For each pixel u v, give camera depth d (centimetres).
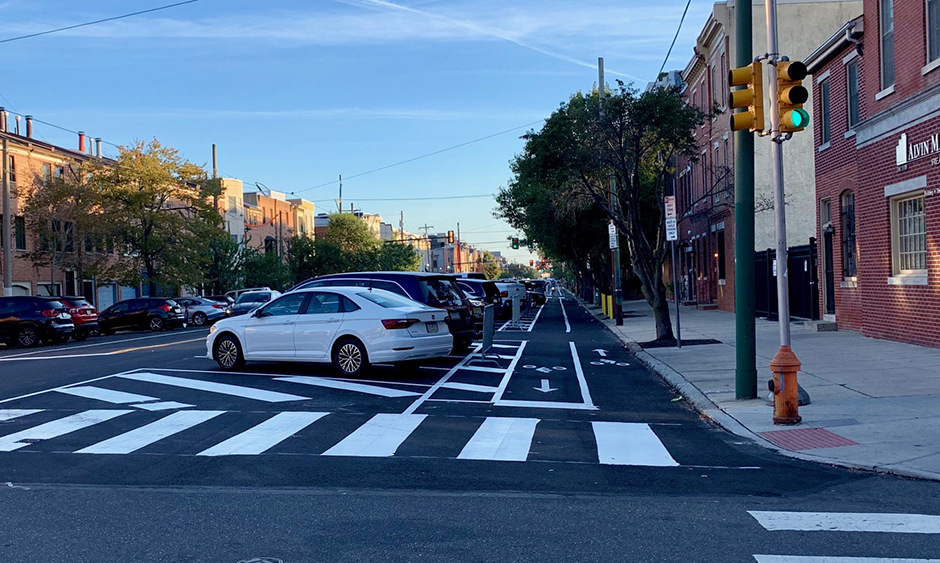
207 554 552
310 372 1572
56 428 1067
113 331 3906
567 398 1286
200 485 754
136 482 771
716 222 3522
